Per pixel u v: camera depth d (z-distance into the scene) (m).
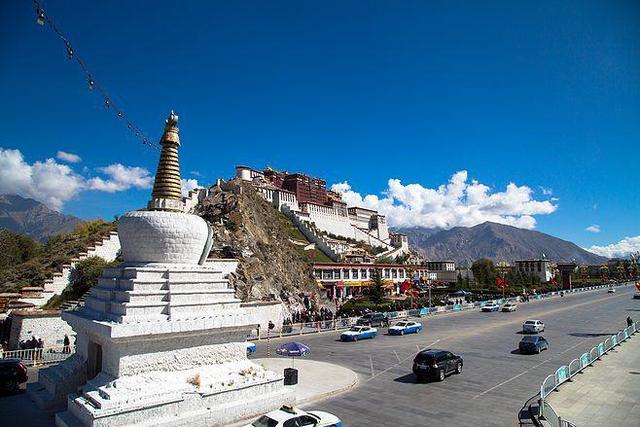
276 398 21.84
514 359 34.28
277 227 86.31
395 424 19.78
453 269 156.50
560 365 32.03
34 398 22.81
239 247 62.84
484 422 19.97
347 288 92.06
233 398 20.66
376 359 34.84
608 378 26.92
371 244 175.62
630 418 19.92
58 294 47.22
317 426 16.89
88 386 20.28
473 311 73.69
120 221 24.06
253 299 54.84
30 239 72.31
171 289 22.23
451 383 27.05
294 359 34.94
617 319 60.88
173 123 25.84
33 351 33.47
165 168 25.42
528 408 21.66
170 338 20.81
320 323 52.16
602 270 194.88
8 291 47.59
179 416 18.58
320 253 108.56
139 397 18.33
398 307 70.81
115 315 21.12
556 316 65.19
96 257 51.12
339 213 165.75
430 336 46.69
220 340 22.69
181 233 23.55
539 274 161.25
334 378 27.98
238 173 149.12
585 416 20.20
